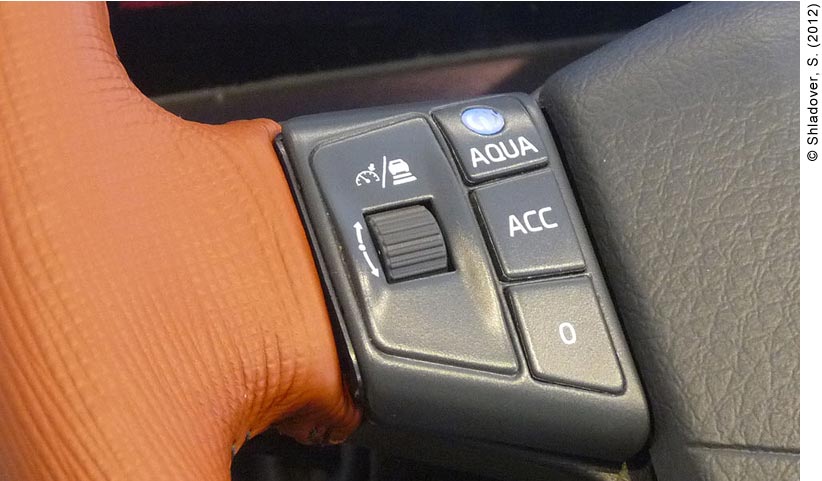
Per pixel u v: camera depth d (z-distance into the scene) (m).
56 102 0.35
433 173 0.46
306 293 0.40
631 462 0.46
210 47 0.65
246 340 0.37
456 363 0.42
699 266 0.45
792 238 0.46
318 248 0.42
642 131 0.49
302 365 0.39
